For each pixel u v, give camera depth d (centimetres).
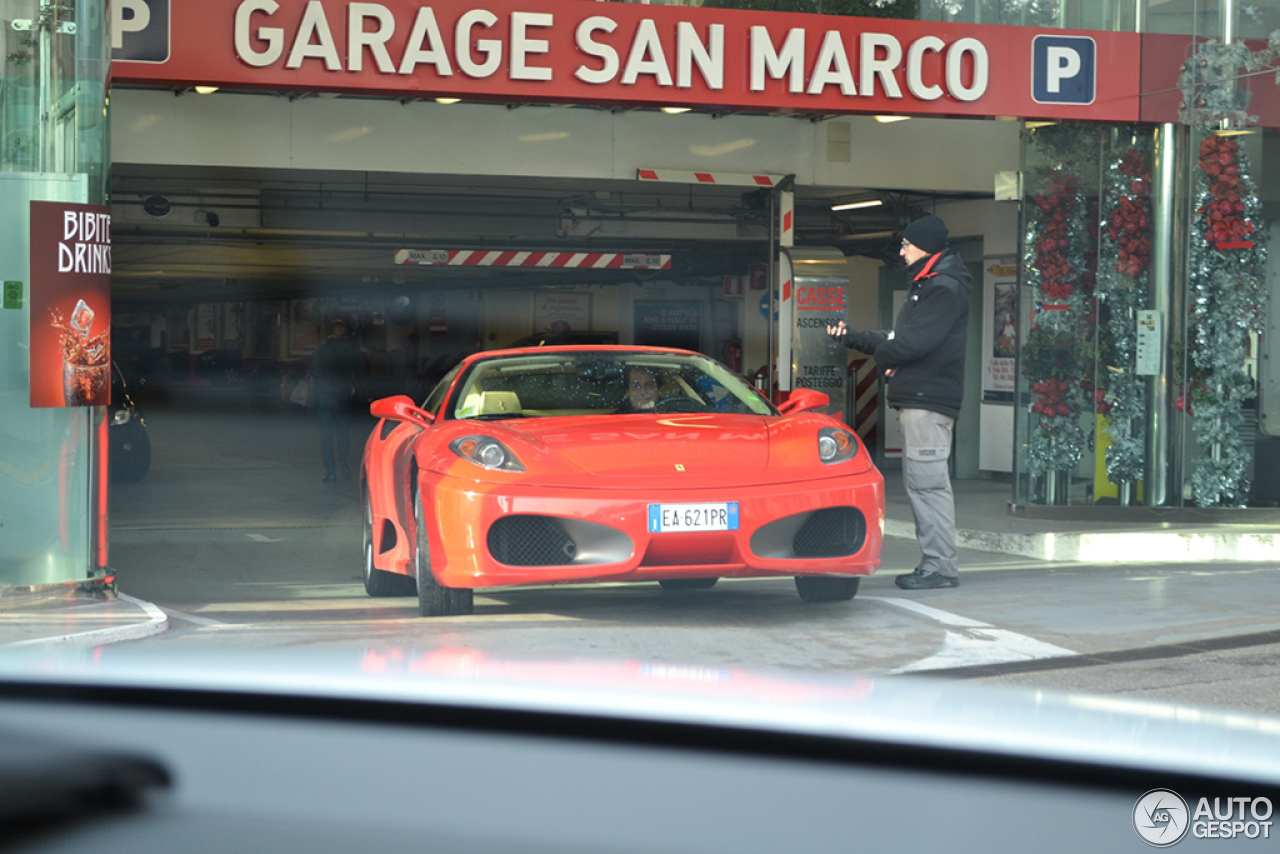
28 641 854
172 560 1452
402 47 1616
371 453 1199
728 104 1705
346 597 1167
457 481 903
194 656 152
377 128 1948
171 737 113
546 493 880
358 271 4156
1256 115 1786
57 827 93
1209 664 821
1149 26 1791
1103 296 1831
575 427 979
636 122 2048
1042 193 1836
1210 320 1806
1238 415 1805
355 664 150
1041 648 867
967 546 1627
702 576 903
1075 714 136
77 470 1048
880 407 2773
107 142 1051
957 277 1142
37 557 1035
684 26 1680
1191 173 1805
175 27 1560
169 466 2855
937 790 107
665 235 2892
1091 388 1834
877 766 112
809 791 106
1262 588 1155
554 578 875
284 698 128
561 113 2014
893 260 2708
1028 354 1838
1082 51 1772
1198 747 117
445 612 976
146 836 93
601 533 879
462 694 131
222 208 2759
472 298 4766
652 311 4334
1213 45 1788
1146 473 1823
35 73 1022
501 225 2861
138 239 2864
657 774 109
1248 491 1805
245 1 1574
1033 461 1838
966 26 1752
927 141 2170
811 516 934
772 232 2138
